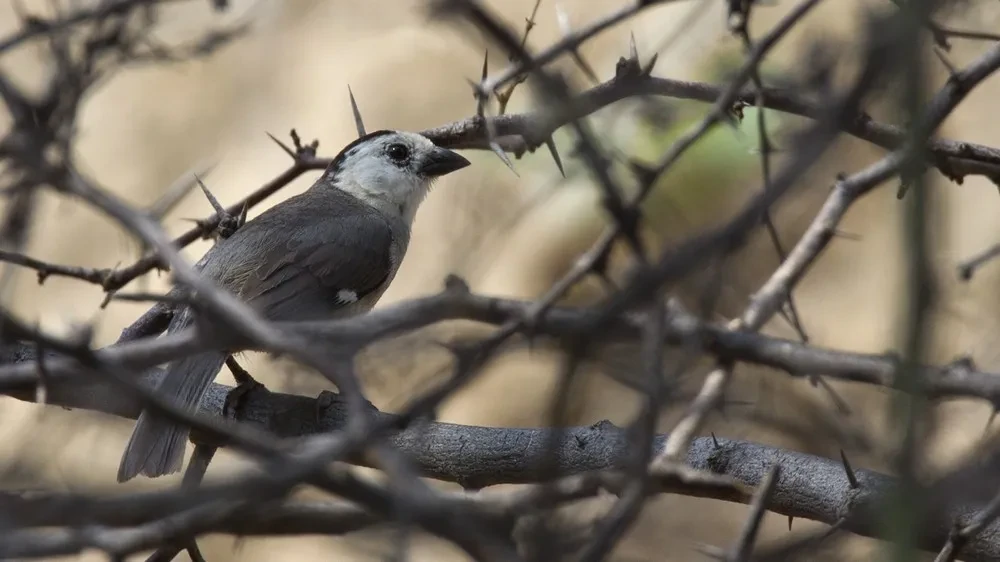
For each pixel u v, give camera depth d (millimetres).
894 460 4918
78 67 7605
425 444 8469
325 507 4809
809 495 7688
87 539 4484
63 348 4805
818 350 5562
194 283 5039
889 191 16344
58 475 6961
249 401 9945
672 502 12805
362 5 19422
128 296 5098
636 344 5211
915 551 4805
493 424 15539
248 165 18328
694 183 11711
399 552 4395
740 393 7746
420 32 18906
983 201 15922
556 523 4641
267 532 4785
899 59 4734
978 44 14703
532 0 17797
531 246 15148
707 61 12719
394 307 5078
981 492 4930
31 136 5910
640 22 16469
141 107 18984
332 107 18547
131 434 9516
